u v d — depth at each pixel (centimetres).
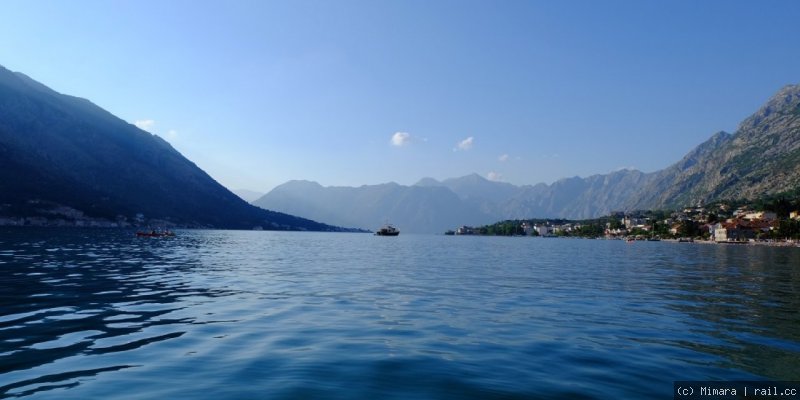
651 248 14112
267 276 3747
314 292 2822
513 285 3372
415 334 1716
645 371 1292
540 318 2066
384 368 1284
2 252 5478
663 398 1084
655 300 2656
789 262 6719
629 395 1102
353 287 3111
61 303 2272
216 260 5556
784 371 1302
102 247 7488
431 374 1239
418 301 2533
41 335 1614
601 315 2150
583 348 1537
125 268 4162
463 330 1798
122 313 2052
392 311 2198
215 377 1189
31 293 2559
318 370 1257
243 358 1366
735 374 1271
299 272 4166
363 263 5572
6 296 2444
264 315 2050
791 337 1714
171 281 3291
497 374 1249
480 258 7294
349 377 1202
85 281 3136
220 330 1734
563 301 2589
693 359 1415
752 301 2636
